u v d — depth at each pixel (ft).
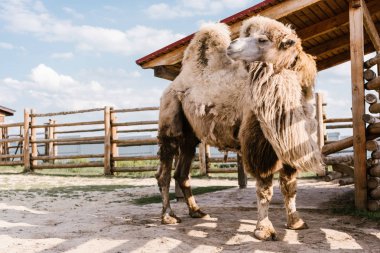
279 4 20.15
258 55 14.51
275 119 13.99
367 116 19.11
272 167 15.02
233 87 16.44
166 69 24.79
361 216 18.25
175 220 17.95
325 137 40.96
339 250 13.25
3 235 16.28
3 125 56.59
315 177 39.60
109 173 48.32
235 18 20.92
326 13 24.03
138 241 14.61
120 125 48.73
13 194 30.35
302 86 14.84
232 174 47.67
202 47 18.56
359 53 19.80
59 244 14.61
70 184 38.32
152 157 46.70
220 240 14.79
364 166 19.33
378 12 25.12
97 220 19.07
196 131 18.17
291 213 16.12
